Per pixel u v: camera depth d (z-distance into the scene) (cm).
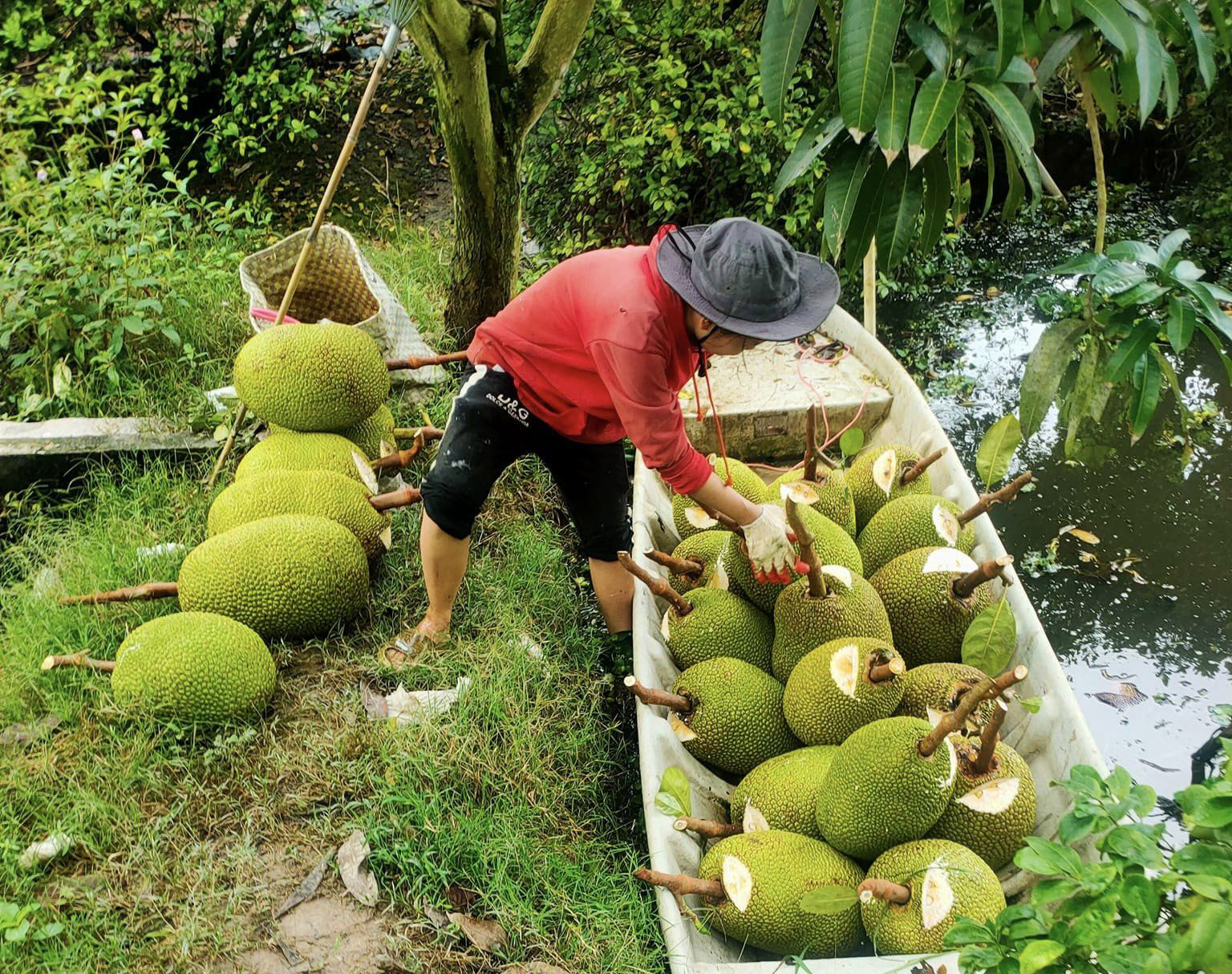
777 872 231
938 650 283
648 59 503
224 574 296
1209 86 294
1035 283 568
